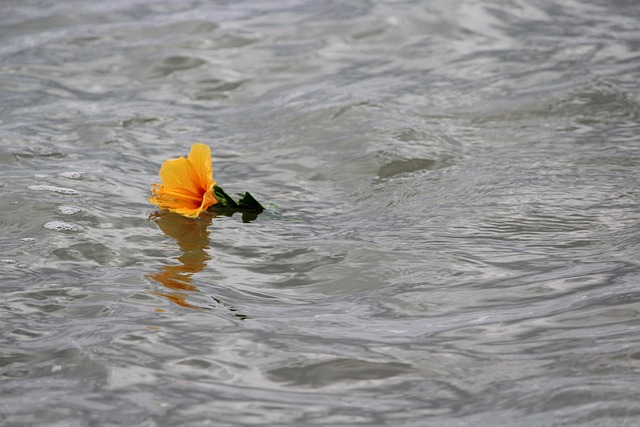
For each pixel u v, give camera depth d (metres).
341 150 7.65
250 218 6.23
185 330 4.37
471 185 6.67
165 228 5.98
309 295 4.95
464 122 8.30
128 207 6.36
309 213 6.39
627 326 4.22
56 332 4.37
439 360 4.01
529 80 9.52
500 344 4.15
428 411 3.55
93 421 3.48
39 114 8.84
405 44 11.03
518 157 7.29
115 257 5.46
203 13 12.59
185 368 3.95
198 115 9.02
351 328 4.43
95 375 3.88
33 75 10.22
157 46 11.13
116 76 10.23
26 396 3.71
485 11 12.12
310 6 12.73
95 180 6.88
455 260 5.30
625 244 5.39
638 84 9.13
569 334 4.20
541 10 12.38
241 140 8.21
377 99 8.98
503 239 5.64
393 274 5.15
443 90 9.31
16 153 7.52
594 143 7.60
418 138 7.73
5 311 4.63
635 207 6.05
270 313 4.65
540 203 6.20
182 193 5.95
